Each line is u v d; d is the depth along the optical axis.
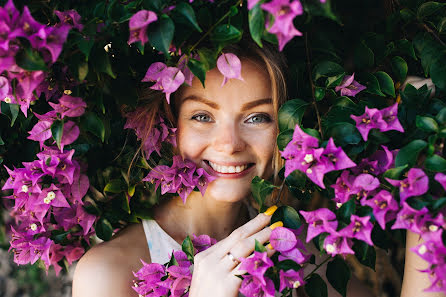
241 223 0.86
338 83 0.64
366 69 0.67
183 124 0.73
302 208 1.11
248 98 0.70
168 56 0.56
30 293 1.65
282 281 0.60
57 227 0.78
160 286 0.67
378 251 1.21
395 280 1.20
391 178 0.56
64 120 0.64
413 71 0.71
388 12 0.71
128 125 0.74
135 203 0.79
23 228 0.76
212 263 0.66
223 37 0.58
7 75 0.57
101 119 0.68
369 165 0.60
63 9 0.64
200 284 0.66
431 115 0.59
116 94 0.66
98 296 0.73
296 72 0.68
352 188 0.58
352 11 0.70
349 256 1.25
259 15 0.53
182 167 0.73
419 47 0.65
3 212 0.96
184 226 0.80
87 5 0.64
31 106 0.69
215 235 0.82
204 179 0.73
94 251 0.76
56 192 0.68
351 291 0.83
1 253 1.75
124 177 0.76
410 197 0.55
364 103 0.62
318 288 0.63
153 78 0.64
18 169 0.66
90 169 0.76
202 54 0.61
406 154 0.56
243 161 0.73
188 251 0.68
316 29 0.68
